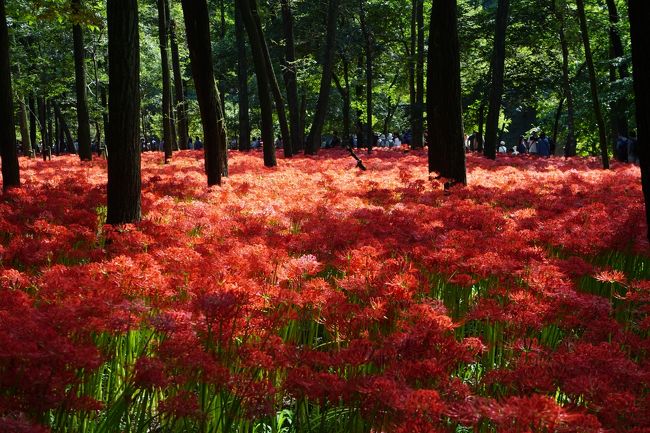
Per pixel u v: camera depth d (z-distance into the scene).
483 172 16.97
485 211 9.43
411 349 4.02
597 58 36.81
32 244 6.49
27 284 5.23
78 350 3.40
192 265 5.71
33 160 25.52
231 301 3.98
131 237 6.90
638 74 5.49
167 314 4.09
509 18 34.34
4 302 4.42
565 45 27.55
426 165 20.50
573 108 28.77
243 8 20.12
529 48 35.97
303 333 5.43
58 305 4.23
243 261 5.77
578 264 6.17
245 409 3.68
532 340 4.55
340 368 4.05
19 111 34.66
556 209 9.57
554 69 35.91
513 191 12.00
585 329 5.34
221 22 47.47
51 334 3.52
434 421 3.31
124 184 9.05
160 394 4.18
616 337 4.60
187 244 7.21
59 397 3.31
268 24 38.72
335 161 21.91
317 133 28.17
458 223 8.66
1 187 14.10
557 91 35.91
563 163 22.44
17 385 3.24
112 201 9.09
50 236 7.66
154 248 6.73
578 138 41.94
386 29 38.19
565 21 26.64
